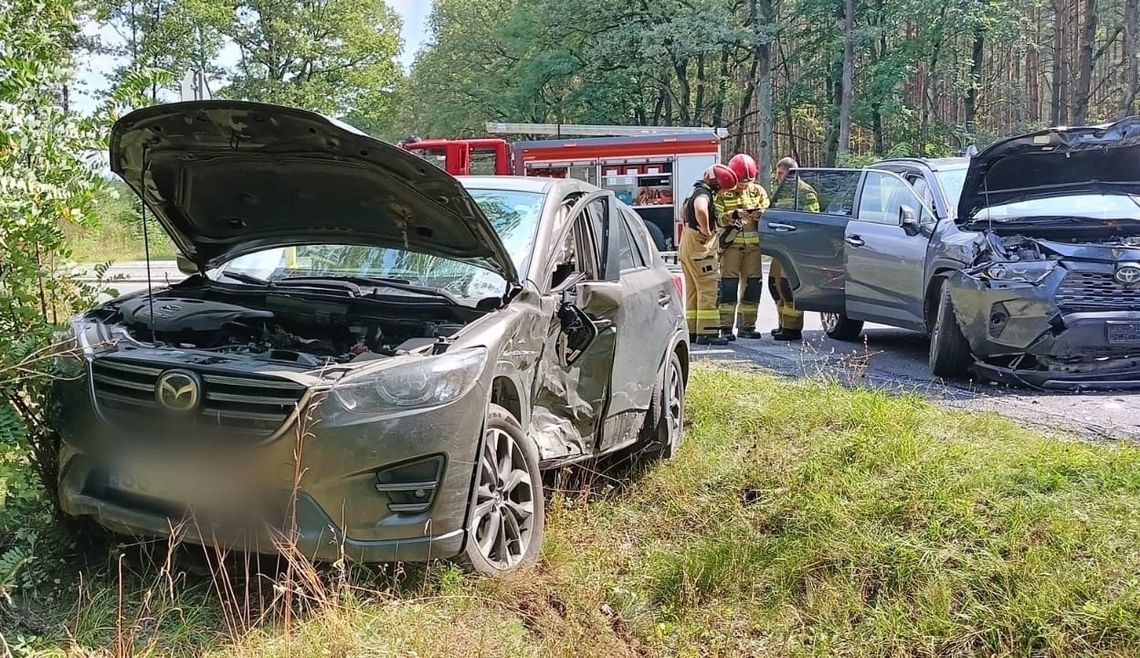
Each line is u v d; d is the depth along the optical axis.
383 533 3.10
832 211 9.52
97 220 3.62
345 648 2.91
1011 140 6.97
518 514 3.72
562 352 4.16
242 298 4.16
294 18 37.22
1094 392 6.75
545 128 19.91
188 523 3.11
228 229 4.32
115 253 13.73
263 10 37.03
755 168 9.82
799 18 37.41
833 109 34.78
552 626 3.34
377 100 39.56
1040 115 40.12
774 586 3.70
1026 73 40.12
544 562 3.81
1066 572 3.41
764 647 3.37
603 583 3.74
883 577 3.62
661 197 17.83
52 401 3.32
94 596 3.22
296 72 38.22
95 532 3.57
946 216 7.87
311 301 4.01
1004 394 6.77
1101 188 7.67
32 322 3.41
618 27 32.34
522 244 4.15
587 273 4.64
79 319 3.65
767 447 5.10
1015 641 3.19
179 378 3.07
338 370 3.10
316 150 3.51
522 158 17.73
